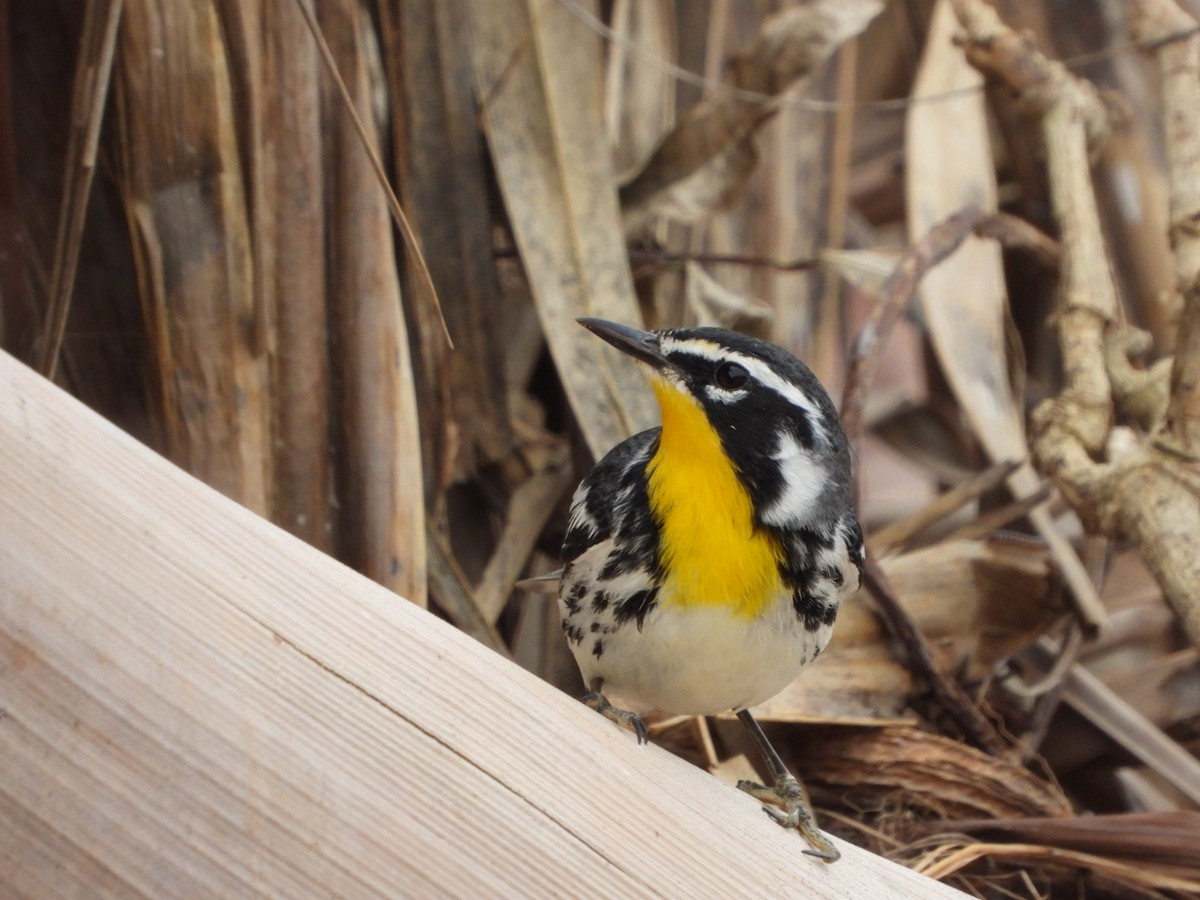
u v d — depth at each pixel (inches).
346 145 151.7
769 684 132.6
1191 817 150.9
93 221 161.0
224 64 149.6
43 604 82.9
